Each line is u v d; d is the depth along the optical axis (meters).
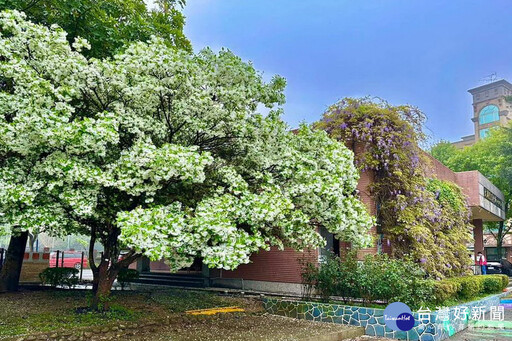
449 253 11.73
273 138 7.16
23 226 5.70
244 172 7.31
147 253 4.91
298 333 7.19
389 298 8.20
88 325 6.56
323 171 6.69
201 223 5.34
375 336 7.84
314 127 11.41
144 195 6.65
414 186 10.91
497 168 25.97
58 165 5.69
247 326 7.71
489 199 18.06
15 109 5.72
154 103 6.68
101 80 6.23
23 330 6.18
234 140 7.06
